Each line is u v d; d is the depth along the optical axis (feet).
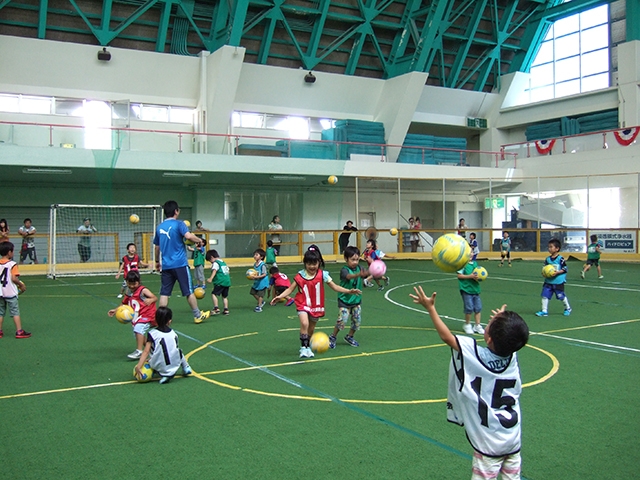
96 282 58.44
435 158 92.63
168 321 21.26
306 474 13.42
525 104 105.09
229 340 28.96
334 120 97.35
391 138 94.48
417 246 92.58
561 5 99.86
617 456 14.39
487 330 10.48
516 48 106.63
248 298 45.62
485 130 111.86
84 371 22.97
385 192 100.83
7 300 29.71
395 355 25.43
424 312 37.91
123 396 19.53
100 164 67.72
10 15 72.54
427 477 13.24
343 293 26.27
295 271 69.62
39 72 75.66
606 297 44.29
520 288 50.49
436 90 102.73
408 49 96.89
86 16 75.92
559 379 21.39
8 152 63.82
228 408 18.21
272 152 78.64
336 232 86.17
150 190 83.61
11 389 20.45
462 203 108.68
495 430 10.09
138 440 15.56
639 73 90.74
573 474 13.41
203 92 81.82
